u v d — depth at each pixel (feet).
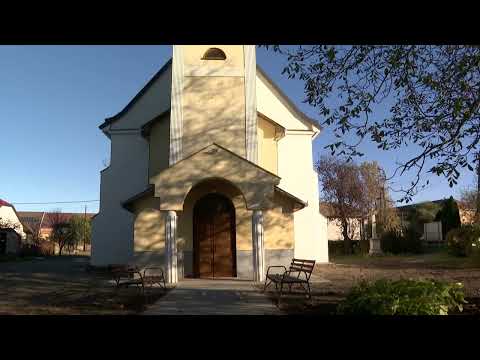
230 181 52.60
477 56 28.71
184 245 57.93
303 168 79.46
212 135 59.72
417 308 22.20
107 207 76.54
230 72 61.16
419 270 69.92
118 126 78.23
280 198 57.41
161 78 78.95
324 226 78.38
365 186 135.23
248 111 60.29
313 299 37.55
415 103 31.81
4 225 155.02
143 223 56.39
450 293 24.73
